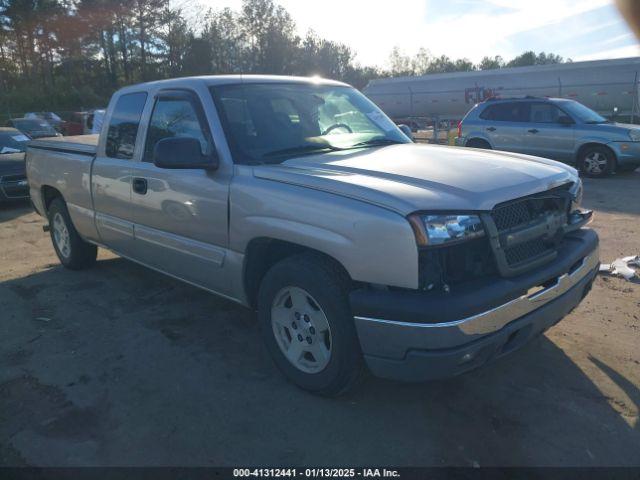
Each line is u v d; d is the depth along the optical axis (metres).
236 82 4.17
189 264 4.19
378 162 3.52
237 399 3.48
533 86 25.12
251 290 3.80
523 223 3.17
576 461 2.85
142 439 3.10
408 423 3.20
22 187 10.41
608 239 7.03
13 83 55.47
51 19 52.84
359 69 71.56
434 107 28.17
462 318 2.74
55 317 4.85
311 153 3.88
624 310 4.74
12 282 5.87
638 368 3.73
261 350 4.14
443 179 3.13
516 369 3.75
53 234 6.36
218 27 56.53
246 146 3.77
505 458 2.89
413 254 2.76
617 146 12.20
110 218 5.07
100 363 3.99
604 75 23.39
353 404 3.39
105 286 5.65
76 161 5.44
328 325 3.17
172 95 4.27
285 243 3.46
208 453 2.97
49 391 3.63
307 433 3.12
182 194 4.04
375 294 2.89
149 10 54.22
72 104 50.03
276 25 57.22
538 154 13.27
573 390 3.48
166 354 4.10
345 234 2.96
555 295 3.25
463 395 3.47
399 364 2.88
